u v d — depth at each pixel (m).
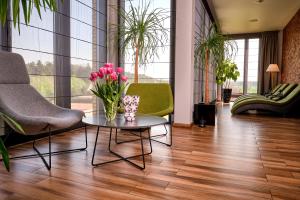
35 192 1.62
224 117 5.11
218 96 9.16
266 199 1.55
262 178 1.87
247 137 3.22
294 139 3.13
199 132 3.51
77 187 1.70
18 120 1.91
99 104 4.14
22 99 2.37
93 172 1.97
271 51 8.61
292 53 7.09
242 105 5.34
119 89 2.27
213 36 4.20
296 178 1.88
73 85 3.57
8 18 2.56
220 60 4.36
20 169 2.01
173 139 3.08
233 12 6.51
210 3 5.73
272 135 3.36
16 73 2.40
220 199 1.54
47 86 3.13
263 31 8.71
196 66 4.71
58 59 3.28
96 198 1.54
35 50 2.93
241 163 2.20
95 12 4.01
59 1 3.25
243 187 1.71
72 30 3.51
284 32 8.20
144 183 1.77
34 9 2.88
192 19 3.73
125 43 3.90
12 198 1.54
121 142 2.91
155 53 4.12
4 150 0.97
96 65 4.05
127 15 3.86
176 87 3.84
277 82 8.59
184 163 2.19
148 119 2.28
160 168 2.07
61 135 3.24
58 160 2.25
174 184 1.75
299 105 5.02
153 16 3.75
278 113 5.20
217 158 2.33
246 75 9.24
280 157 2.38
